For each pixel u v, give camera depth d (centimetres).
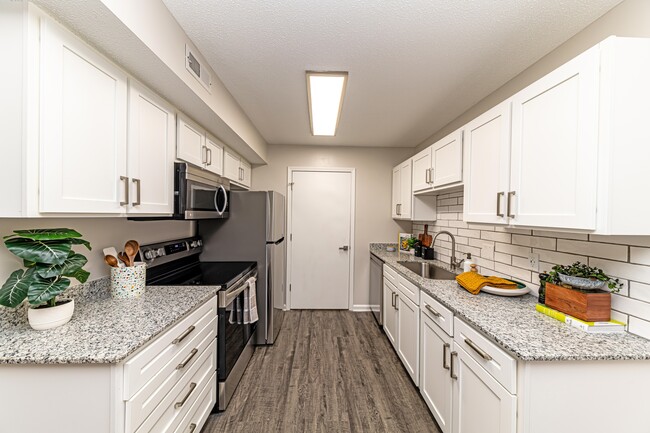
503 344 107
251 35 150
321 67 182
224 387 185
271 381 219
